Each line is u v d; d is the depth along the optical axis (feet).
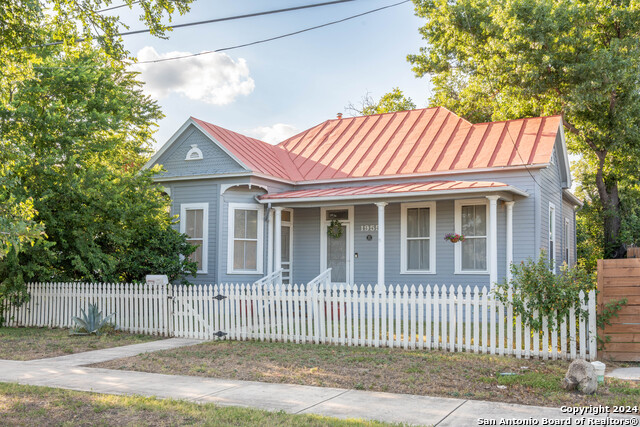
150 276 50.75
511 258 53.57
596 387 26.23
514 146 57.98
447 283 57.72
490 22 85.20
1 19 35.42
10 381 29.50
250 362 34.53
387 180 61.52
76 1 35.86
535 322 34.35
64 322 51.85
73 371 32.37
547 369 31.42
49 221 49.75
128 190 54.34
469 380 29.17
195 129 63.16
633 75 71.72
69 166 49.44
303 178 65.87
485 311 36.42
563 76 74.95
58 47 53.83
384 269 60.54
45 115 49.08
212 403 24.58
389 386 28.25
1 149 39.81
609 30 79.30
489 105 94.32
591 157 90.27
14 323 54.24
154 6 36.47
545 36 72.95
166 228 57.47
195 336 45.68
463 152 60.29
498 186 49.78
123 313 49.29
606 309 33.24
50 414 23.13
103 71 56.80
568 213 80.12
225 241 60.08
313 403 24.97
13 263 50.62
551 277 34.53
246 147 66.69
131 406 23.99
